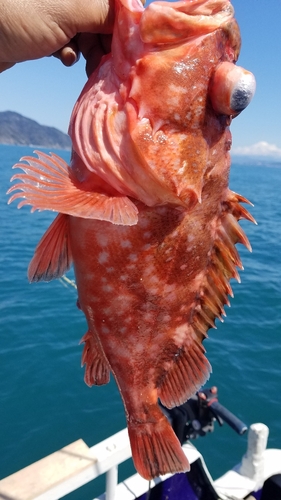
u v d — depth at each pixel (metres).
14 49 0.26
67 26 0.26
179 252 0.26
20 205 0.20
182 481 0.54
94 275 0.26
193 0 0.22
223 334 1.33
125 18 0.23
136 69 0.23
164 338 0.28
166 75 0.22
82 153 0.23
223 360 1.17
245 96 0.22
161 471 0.29
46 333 1.25
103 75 0.24
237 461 0.81
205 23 0.23
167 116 0.23
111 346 0.28
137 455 0.29
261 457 0.57
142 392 0.29
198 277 0.28
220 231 0.28
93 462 0.45
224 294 0.29
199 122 0.23
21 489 0.41
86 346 0.29
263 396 1.02
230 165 0.27
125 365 0.28
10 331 1.26
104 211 0.21
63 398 0.98
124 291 0.26
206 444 0.85
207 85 0.23
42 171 0.22
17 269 1.82
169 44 0.23
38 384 1.02
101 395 0.99
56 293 1.55
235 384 1.06
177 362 0.30
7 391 0.99
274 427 0.92
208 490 0.54
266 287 1.80
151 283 0.26
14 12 0.25
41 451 0.83
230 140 0.26
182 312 0.28
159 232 0.25
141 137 0.22
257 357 1.19
